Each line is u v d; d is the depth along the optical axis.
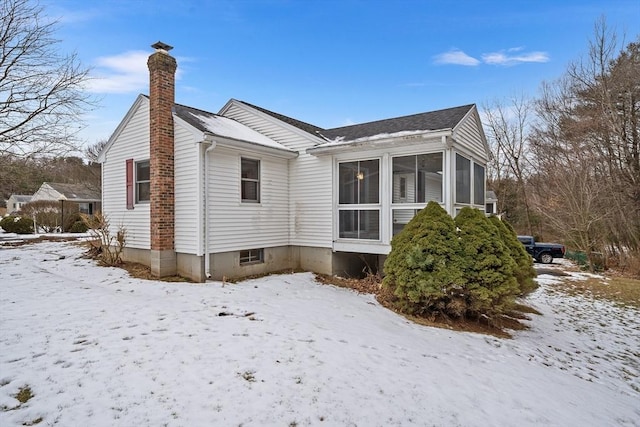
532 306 9.14
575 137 18.22
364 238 9.29
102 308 5.42
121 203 9.70
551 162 20.34
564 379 4.73
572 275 14.20
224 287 7.52
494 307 6.39
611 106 16.72
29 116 12.93
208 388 3.19
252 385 3.30
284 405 3.02
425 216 6.95
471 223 6.73
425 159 8.46
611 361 5.99
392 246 7.36
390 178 8.89
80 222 19.31
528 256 7.60
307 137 10.12
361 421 2.92
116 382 3.20
